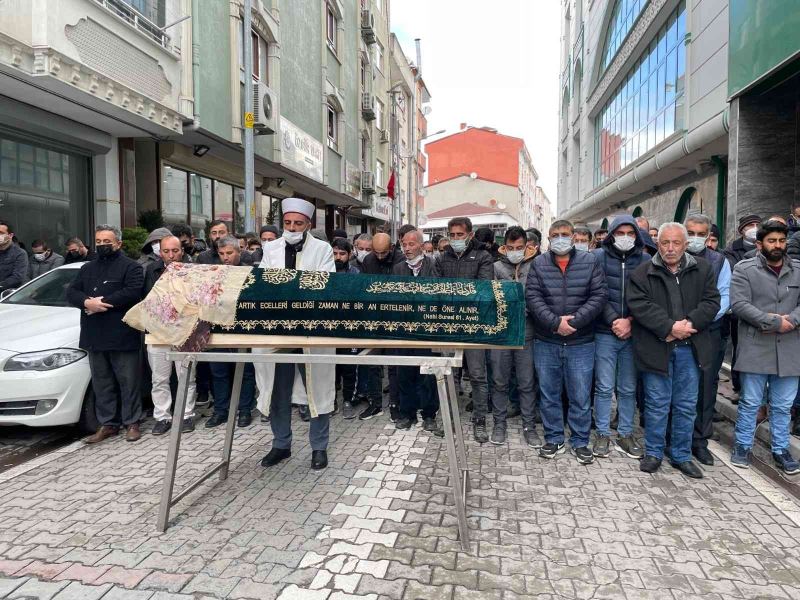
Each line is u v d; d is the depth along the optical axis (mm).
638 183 14680
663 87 12672
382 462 4258
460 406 5949
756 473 4098
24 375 4359
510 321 2994
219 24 10328
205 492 3658
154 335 3166
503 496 3652
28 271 7023
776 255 3945
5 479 3859
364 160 23672
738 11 7703
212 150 11469
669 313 3908
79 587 2564
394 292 3055
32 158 8250
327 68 17031
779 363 3936
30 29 6379
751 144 7781
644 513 3416
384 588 2590
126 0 7941
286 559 2830
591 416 4824
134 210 10055
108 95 7500
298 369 4133
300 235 4027
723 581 2693
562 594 2568
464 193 50469
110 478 3883
